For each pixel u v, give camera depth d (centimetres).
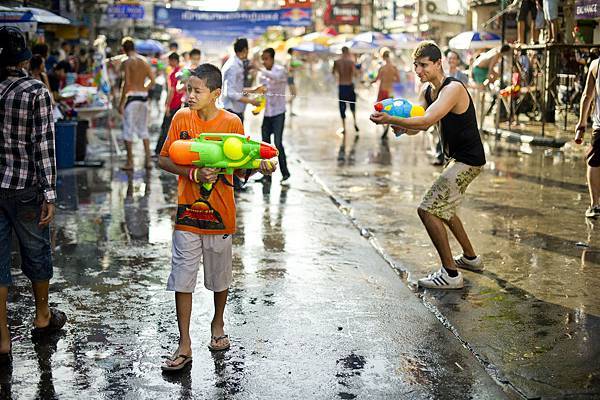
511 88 2609
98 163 2009
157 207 1469
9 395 667
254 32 4434
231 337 803
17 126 743
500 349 763
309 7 3800
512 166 1950
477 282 987
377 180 1786
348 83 2800
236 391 677
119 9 3634
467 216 1366
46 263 791
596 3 1905
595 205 1347
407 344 785
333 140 2659
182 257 729
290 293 949
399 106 909
